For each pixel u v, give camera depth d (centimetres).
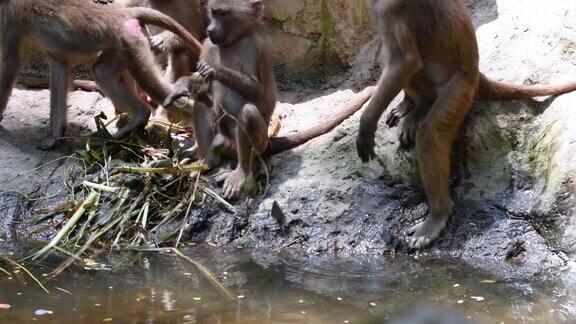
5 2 1057
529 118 953
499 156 945
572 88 958
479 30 1119
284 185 982
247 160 977
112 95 1055
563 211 871
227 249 926
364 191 958
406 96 992
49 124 1123
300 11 1194
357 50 1208
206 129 1022
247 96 995
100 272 848
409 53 865
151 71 1036
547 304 736
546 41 1030
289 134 1062
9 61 1073
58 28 1042
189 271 848
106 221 959
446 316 706
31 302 757
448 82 898
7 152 1068
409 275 827
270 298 764
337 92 1179
